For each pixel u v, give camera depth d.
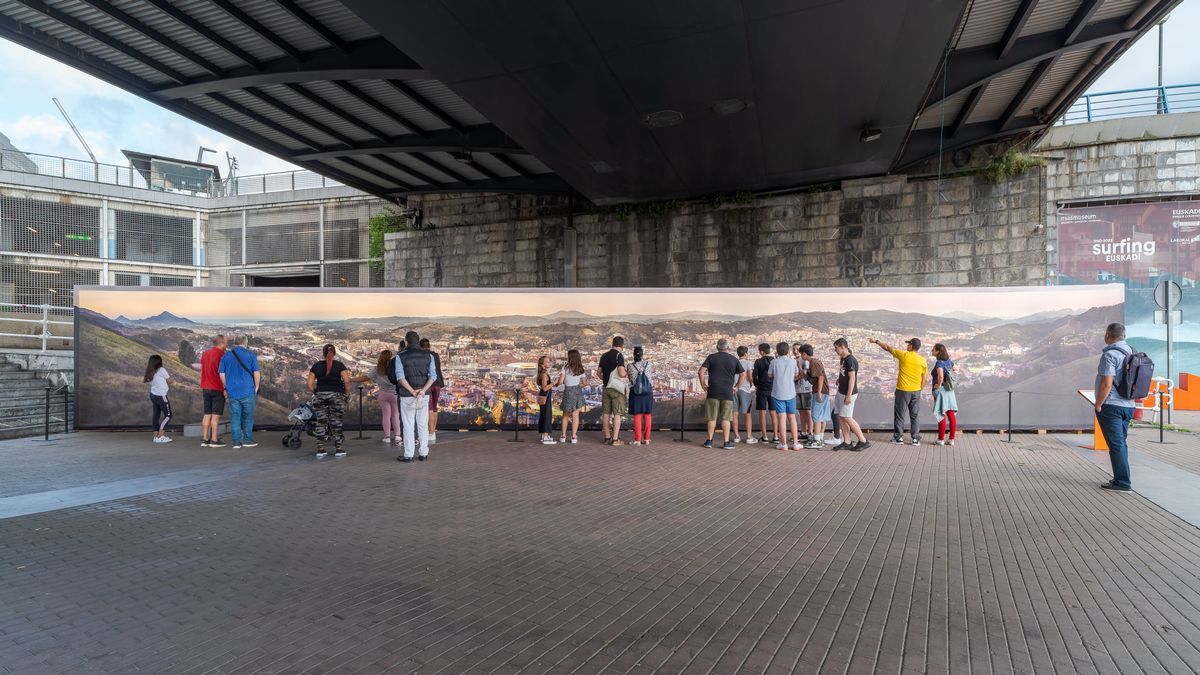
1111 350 7.46
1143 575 4.55
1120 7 12.72
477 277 24.42
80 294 13.14
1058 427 12.91
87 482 7.77
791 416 10.84
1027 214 17.97
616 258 22.34
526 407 13.30
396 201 25.91
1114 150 17.70
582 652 3.35
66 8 11.55
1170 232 17.58
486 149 18.55
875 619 3.79
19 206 33.06
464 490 7.37
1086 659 3.29
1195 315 17.41
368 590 4.23
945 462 9.43
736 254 20.67
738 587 4.32
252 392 10.96
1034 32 13.61
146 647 3.38
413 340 9.45
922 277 18.72
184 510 6.35
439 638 3.52
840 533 5.63
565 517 6.18
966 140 18.16
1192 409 16.78
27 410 13.82
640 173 18.56
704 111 13.89
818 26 10.30
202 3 11.60
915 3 9.62
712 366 11.11
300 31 12.66
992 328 13.09
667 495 7.16
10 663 3.18
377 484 7.68
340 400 9.87
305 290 13.27
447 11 9.95
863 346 13.20
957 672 3.14
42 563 4.74
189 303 13.19
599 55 11.38
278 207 34.03
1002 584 4.37
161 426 11.57
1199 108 17.86
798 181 19.50
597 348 13.37
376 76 13.69
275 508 6.45
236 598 4.08
